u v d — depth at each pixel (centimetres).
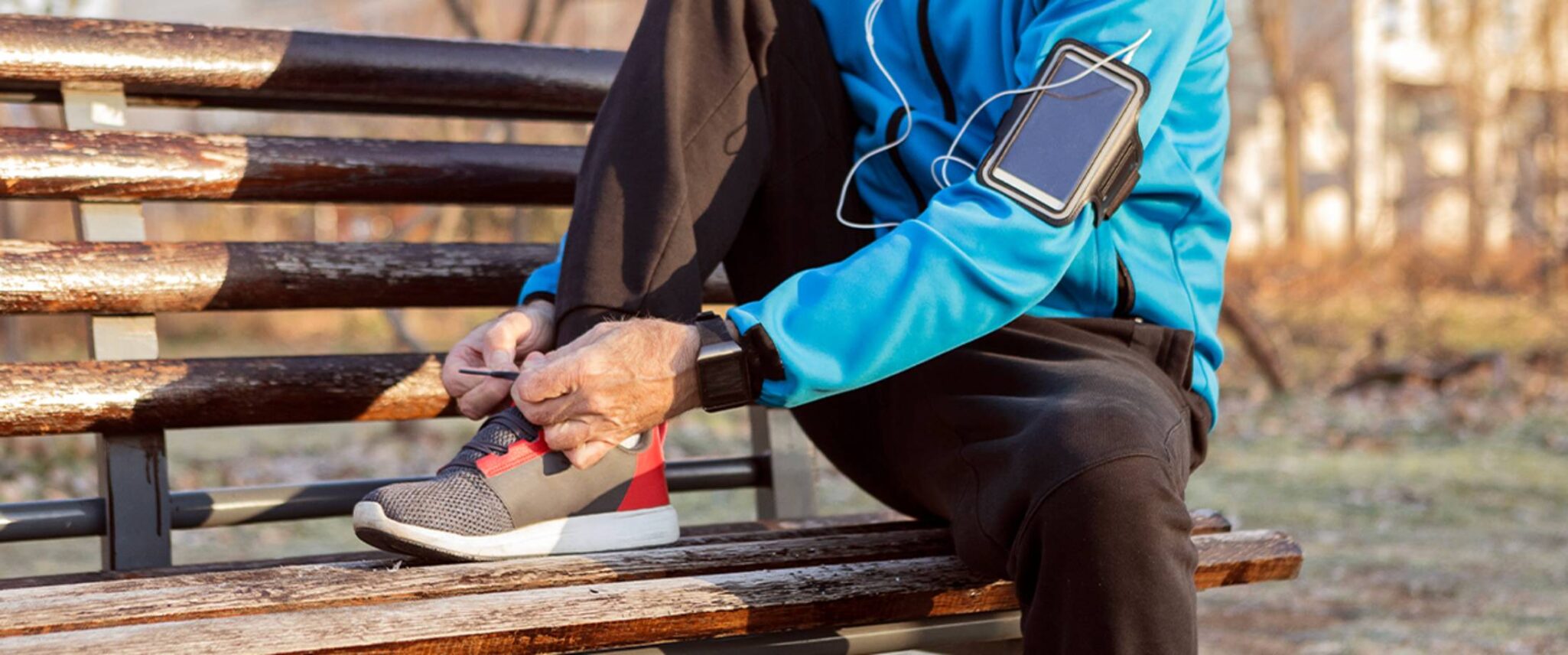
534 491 134
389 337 1350
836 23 165
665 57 145
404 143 195
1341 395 962
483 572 128
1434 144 2238
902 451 147
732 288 165
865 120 162
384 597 121
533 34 780
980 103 152
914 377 145
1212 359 157
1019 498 123
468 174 198
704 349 128
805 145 155
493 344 145
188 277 174
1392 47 2197
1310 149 2211
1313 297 1463
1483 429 796
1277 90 1777
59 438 658
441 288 192
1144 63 139
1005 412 131
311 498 177
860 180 159
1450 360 1105
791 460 213
